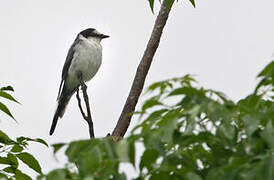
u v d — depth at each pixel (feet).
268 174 10.56
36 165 19.27
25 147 19.31
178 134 13.07
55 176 11.71
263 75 13.12
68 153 12.51
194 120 12.76
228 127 12.73
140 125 14.01
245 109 12.87
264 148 12.18
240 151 13.39
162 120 14.12
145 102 13.34
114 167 11.78
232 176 11.22
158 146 12.42
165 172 12.91
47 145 19.36
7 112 18.29
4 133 19.01
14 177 19.40
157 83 13.52
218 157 14.11
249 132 12.10
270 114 12.80
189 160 13.76
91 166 11.24
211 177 11.54
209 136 12.95
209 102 12.94
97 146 11.82
